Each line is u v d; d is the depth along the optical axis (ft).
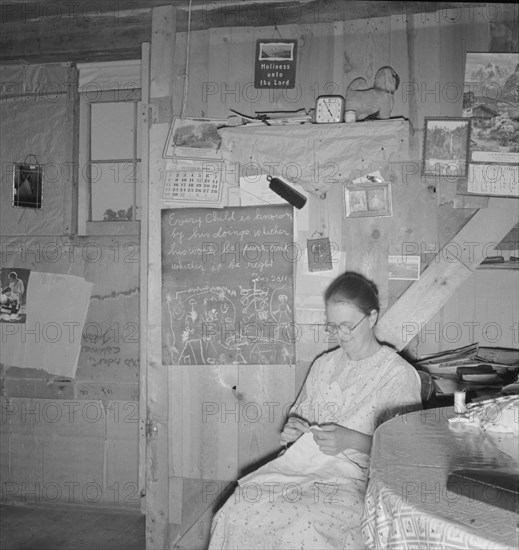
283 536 6.25
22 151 11.63
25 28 11.07
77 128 11.52
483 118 9.20
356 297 7.64
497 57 9.18
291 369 9.45
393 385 7.36
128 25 10.70
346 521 6.34
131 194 11.39
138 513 11.18
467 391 8.62
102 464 11.39
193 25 9.82
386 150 9.03
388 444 5.30
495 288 9.34
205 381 9.62
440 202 9.24
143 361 10.44
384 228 9.31
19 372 11.62
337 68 9.57
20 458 11.62
